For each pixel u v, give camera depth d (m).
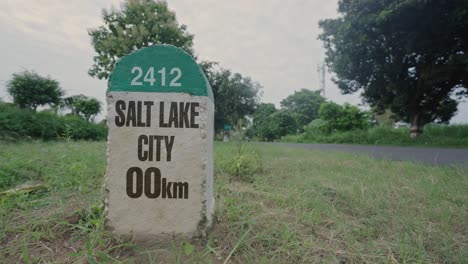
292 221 1.71
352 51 11.20
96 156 3.72
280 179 2.92
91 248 1.24
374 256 1.31
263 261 1.20
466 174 3.05
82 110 17.08
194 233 1.40
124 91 1.38
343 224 1.67
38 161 3.07
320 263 1.24
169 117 1.39
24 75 12.97
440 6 8.38
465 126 11.21
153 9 13.77
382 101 13.26
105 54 13.12
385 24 9.41
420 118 11.77
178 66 1.39
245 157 3.43
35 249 1.29
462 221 1.75
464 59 8.83
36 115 8.34
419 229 1.59
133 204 1.40
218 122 20.06
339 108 17.77
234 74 20.80
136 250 1.29
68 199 1.95
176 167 1.40
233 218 1.67
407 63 10.98
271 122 28.62
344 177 2.98
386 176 3.05
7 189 2.15
